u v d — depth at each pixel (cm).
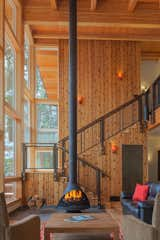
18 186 928
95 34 1142
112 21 1018
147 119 1000
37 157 1231
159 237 305
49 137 1275
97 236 523
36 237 357
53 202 962
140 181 1047
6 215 315
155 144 1441
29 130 1228
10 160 886
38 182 965
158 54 1285
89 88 1157
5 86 823
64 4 1009
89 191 998
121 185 1041
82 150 1116
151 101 970
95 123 1071
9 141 870
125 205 704
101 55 1168
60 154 1099
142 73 1334
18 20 966
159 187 648
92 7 992
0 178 715
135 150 1059
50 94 1287
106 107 1152
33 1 1007
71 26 860
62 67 1159
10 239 310
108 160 1049
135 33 1146
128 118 1137
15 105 955
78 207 789
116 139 1059
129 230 348
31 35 1138
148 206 549
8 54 877
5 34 823
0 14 728
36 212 833
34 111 1250
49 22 1007
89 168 1038
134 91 1161
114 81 1162
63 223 441
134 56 1174
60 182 966
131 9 1009
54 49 1238
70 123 820
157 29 1142
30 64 1223
